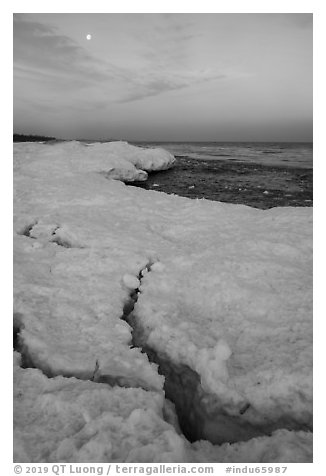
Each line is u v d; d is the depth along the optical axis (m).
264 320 3.94
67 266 5.15
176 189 13.48
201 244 6.17
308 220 6.80
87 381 3.06
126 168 14.09
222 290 4.49
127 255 5.56
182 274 5.04
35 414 2.69
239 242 5.95
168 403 3.13
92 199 8.68
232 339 3.69
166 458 2.31
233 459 2.53
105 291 4.57
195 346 3.47
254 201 11.44
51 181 10.34
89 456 2.29
